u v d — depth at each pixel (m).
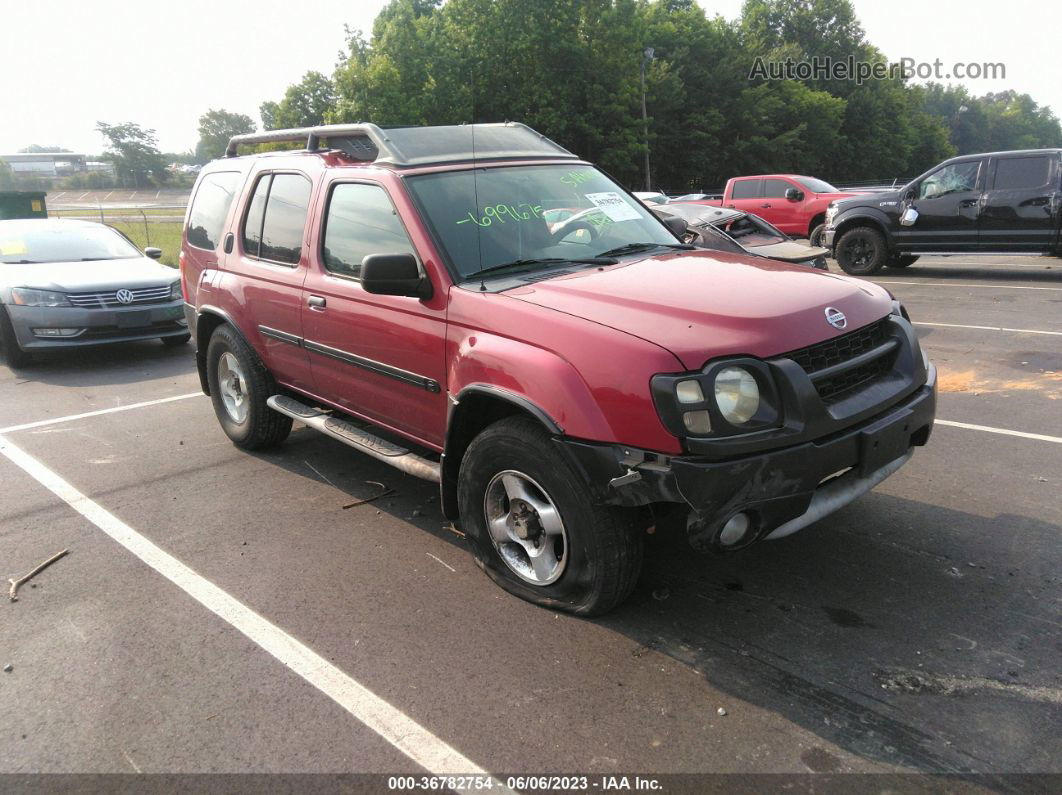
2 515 4.60
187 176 106.06
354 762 2.55
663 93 44.97
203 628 3.36
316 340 4.46
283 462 5.38
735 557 3.79
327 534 4.23
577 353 3.01
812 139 54.66
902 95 63.50
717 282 3.38
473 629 3.28
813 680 2.86
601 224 4.23
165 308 8.88
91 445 5.89
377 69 33.69
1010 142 116.12
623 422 2.87
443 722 2.72
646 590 3.52
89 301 8.46
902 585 3.49
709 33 49.25
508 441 3.26
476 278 3.62
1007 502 4.30
